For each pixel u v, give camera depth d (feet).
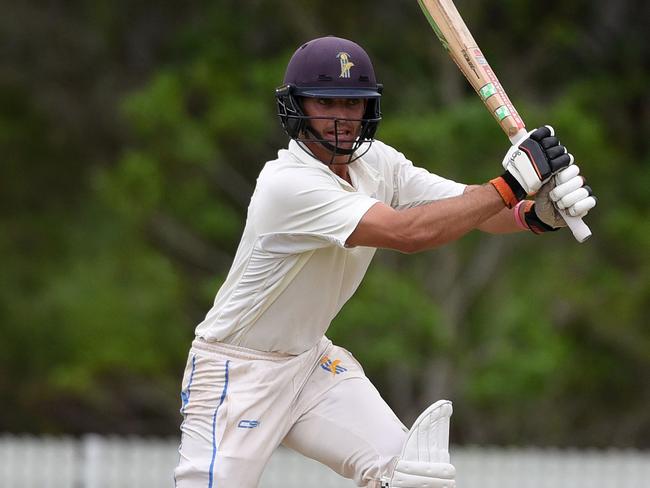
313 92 51.98
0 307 209.67
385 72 198.08
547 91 208.03
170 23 221.66
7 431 219.82
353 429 55.06
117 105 221.25
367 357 165.99
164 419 219.41
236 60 196.95
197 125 182.60
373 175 55.93
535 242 188.34
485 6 202.49
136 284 190.70
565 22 204.03
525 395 172.65
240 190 195.52
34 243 219.41
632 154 207.92
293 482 130.11
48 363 207.21
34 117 225.56
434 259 182.80
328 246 53.16
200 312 199.00
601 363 200.95
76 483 132.16
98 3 223.92
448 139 162.40
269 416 55.16
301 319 55.01
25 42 228.84
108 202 184.24
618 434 205.98
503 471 130.82
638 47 210.59
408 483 52.70
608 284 191.01
